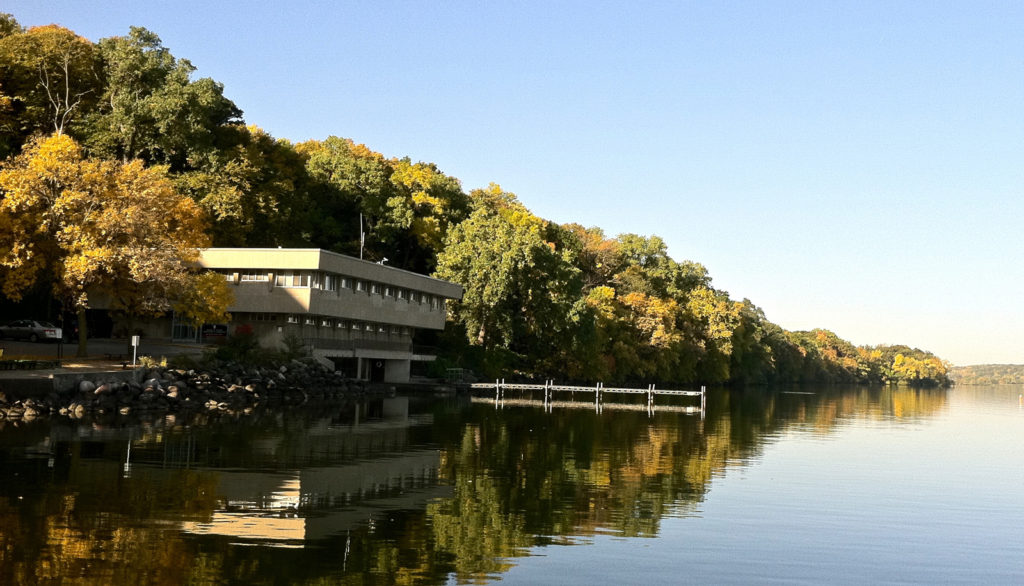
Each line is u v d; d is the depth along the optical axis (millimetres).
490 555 22250
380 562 21109
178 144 80500
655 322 140750
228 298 61438
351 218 108625
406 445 42500
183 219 61062
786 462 42969
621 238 172125
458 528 24984
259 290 71625
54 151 54312
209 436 40875
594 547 23516
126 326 75062
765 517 28297
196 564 20141
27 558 19891
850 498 32656
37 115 79625
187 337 73625
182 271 56625
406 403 71500
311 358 71000
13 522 22812
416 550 22375
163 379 54562
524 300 103188
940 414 99375
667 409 84438
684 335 154875
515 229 105688
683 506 29734
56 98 81062
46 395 46438
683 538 24891
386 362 89250
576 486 33031
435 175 120938
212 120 89188
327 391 69188
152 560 20234
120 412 48781
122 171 57594
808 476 38062
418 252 116625
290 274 71812
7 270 53594
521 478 34312
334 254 72625
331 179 104875
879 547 24781
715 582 20719
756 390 166000
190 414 50656
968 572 22562
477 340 102125
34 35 81938
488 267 100000
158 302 58219
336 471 33312
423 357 92938
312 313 71125
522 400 86062
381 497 28875
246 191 82812
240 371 62594
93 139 77688
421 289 89375
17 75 80312
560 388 85938
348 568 20484
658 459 42219
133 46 84625
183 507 25438
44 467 30406
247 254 71312
